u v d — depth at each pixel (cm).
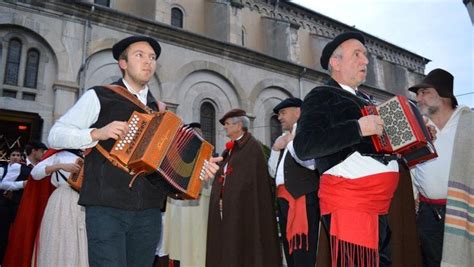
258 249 486
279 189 488
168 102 1647
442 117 406
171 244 636
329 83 312
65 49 1445
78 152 476
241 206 505
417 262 311
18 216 558
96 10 1508
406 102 266
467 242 291
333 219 265
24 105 1355
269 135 2006
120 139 264
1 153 1234
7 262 543
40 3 1409
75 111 291
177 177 288
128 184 280
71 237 418
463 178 301
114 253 271
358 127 246
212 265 513
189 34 1744
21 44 1392
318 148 255
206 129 1819
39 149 784
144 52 319
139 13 1842
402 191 317
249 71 1981
